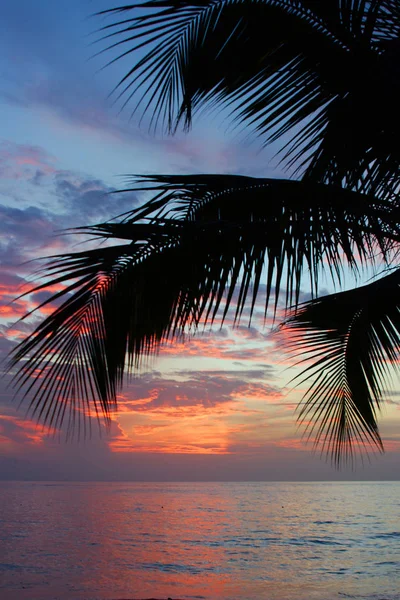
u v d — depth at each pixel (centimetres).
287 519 5706
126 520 5462
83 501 9506
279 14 264
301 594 1931
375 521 5397
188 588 2067
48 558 2838
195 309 302
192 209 325
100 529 4462
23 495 12100
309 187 287
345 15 250
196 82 293
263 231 294
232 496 12269
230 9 272
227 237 295
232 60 282
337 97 271
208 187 311
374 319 432
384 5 242
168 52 292
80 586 2095
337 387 518
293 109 277
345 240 301
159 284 305
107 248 303
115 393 320
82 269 306
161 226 297
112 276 311
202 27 280
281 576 2334
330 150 273
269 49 273
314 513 6644
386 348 438
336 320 462
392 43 236
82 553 3023
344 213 298
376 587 2056
